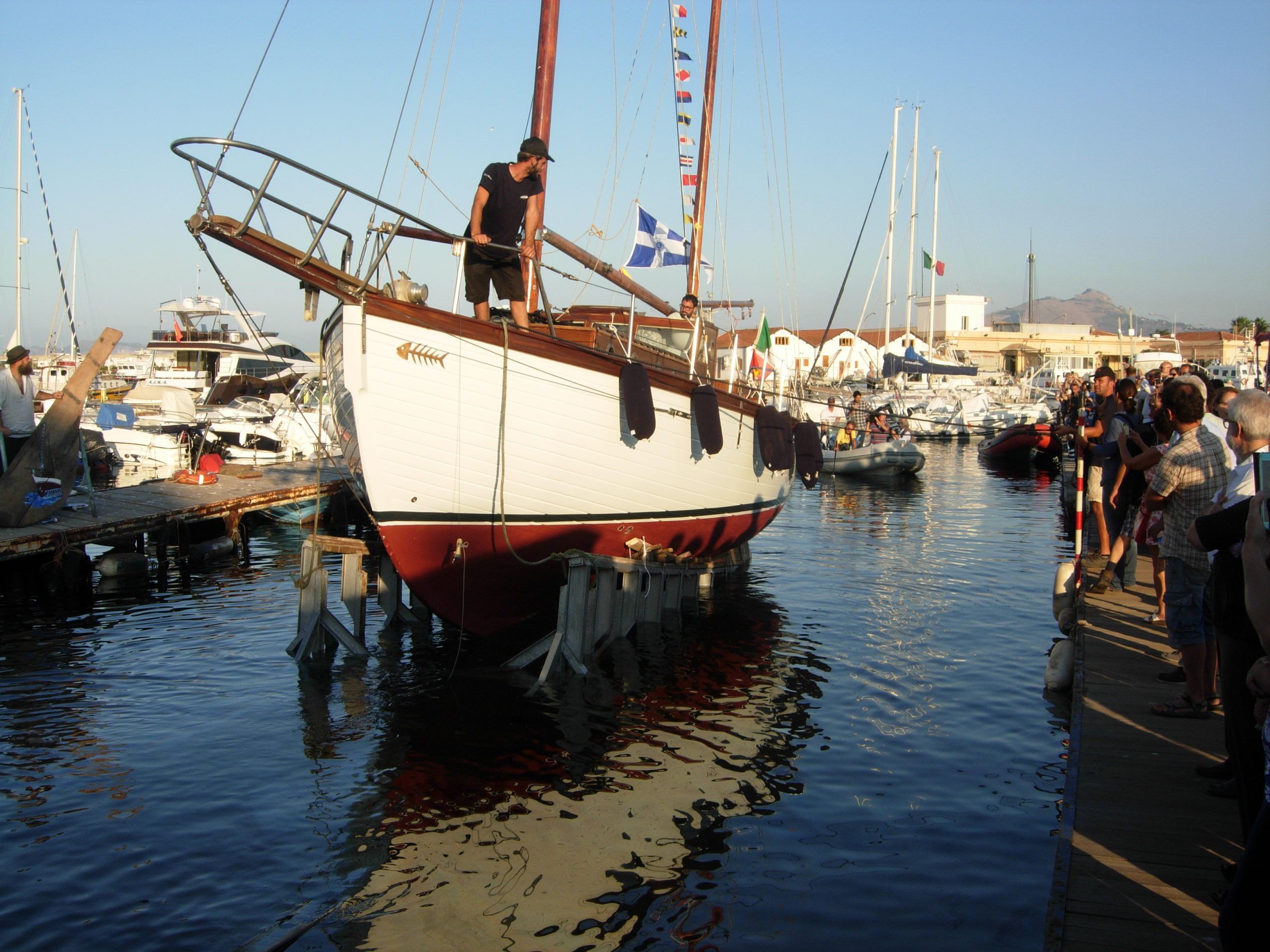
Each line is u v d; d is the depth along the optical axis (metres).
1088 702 6.51
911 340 55.53
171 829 5.81
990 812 6.00
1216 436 5.98
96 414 29.45
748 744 7.22
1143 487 9.74
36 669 9.06
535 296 11.13
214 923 4.77
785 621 11.21
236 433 26.83
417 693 8.45
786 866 5.32
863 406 41.22
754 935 4.62
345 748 7.12
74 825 5.84
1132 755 5.56
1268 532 3.24
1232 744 4.84
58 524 12.52
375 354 8.13
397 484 8.56
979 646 10.02
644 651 9.87
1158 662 7.41
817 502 23.81
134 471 25.88
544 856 5.48
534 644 9.20
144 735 7.37
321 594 9.55
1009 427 34.47
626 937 4.64
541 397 9.15
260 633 10.50
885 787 6.41
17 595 12.45
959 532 18.52
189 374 36.19
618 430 9.92
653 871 5.29
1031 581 13.59
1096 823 4.70
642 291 12.36
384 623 11.01
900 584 13.42
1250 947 2.79
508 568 9.66
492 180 8.86
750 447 12.59
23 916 4.83
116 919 4.81
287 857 5.47
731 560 14.26
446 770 6.73
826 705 8.13
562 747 7.16
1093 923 3.82
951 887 5.05
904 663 9.39
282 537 17.84
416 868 5.34
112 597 12.34
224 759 6.90
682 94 16.94
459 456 8.80
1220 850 4.43
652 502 10.91
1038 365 82.94
